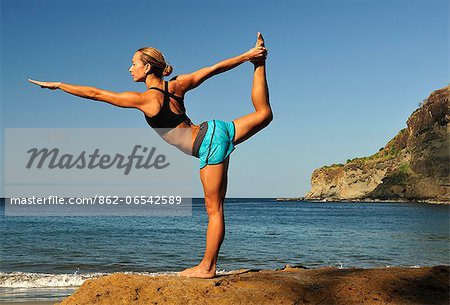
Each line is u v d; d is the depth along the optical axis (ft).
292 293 16.84
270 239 98.12
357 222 168.55
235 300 16.21
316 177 519.60
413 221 175.01
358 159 485.15
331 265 60.70
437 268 20.06
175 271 53.11
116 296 16.65
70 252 69.26
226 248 79.20
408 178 388.78
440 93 362.94
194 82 18.74
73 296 17.22
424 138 376.68
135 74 18.62
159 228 119.24
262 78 19.48
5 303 31.73
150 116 18.19
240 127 18.93
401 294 17.71
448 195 357.41
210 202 18.85
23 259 61.62
